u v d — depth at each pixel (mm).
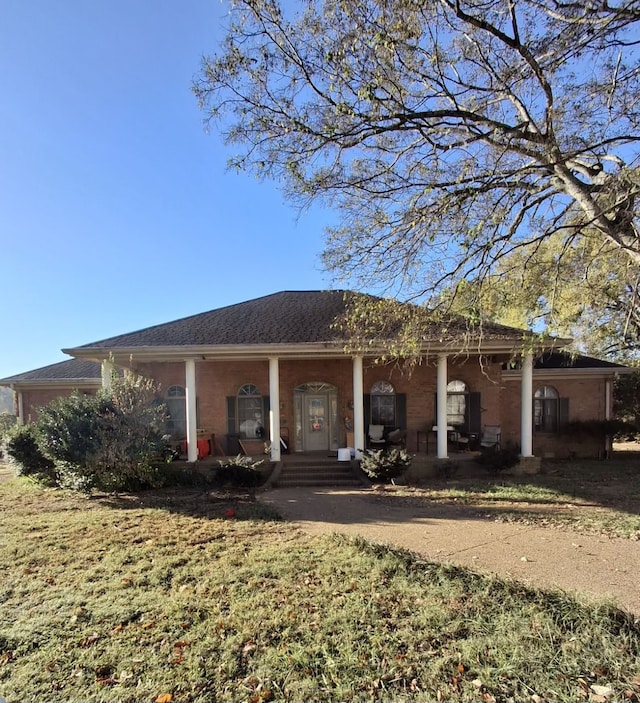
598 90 6512
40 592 5148
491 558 6273
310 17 5672
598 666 3449
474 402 16438
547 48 5797
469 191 6336
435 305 7598
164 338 14188
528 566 5930
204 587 5195
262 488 12344
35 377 19188
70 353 13391
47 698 3230
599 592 4996
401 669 3490
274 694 3240
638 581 5379
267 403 16562
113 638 4059
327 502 10453
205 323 15625
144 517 8938
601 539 7266
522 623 4125
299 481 13133
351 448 14891
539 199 7551
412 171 7031
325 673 3471
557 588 4863
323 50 5758
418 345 8391
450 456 14484
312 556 6227
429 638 3922
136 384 12227
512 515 9000
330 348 13359
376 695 3197
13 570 5930
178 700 3191
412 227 7055
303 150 6414
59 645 3945
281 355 14359
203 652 3789
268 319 15930
